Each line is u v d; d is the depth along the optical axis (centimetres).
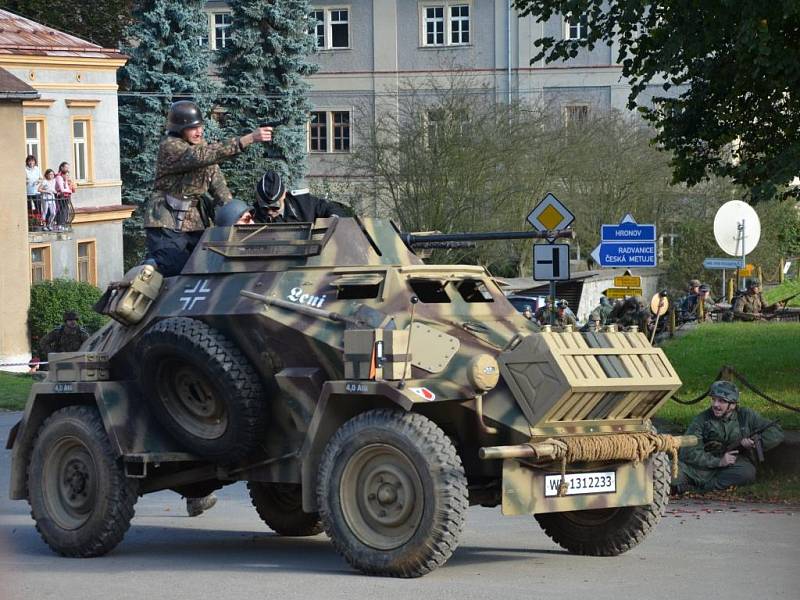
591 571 1550
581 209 7962
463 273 1695
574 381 1477
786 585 1448
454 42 9794
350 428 1516
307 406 1612
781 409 2481
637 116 8525
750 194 2656
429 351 1522
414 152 7775
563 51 2991
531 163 7850
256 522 2100
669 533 1842
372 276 1631
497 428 1513
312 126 10094
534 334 1524
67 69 7156
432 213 7750
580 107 9438
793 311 5394
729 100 2842
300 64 8275
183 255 1811
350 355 1523
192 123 1842
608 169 8069
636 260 3800
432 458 1458
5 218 6181
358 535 1509
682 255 7975
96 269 7394
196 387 1694
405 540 1480
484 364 1495
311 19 8362
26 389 4656
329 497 1522
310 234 1691
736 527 1889
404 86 9906
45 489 1778
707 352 3488
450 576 1511
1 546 1870
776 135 2880
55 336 4138
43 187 6681
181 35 8331
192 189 1847
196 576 1553
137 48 8275
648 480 1614
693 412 2533
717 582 1469
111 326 1861
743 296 5438
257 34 8194
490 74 9694
